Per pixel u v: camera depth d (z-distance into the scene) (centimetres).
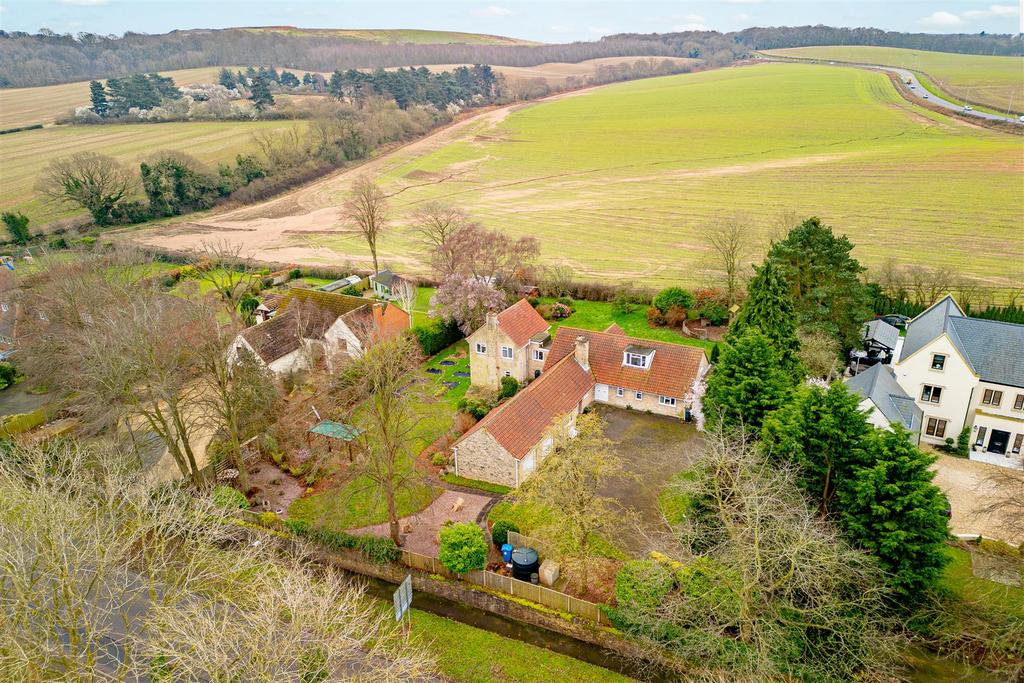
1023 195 10906
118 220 12281
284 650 2031
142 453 4528
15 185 12850
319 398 5094
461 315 6316
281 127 17112
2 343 6538
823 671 2567
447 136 19525
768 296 4550
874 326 6006
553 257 9750
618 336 5288
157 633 2466
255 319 7244
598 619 3000
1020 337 4453
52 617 2303
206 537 2739
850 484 2856
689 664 2752
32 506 2512
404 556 3453
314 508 4009
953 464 4309
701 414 4666
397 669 2297
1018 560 3219
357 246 10912
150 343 4022
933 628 2789
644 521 3756
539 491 3391
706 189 13162
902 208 10806
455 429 4775
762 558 2514
